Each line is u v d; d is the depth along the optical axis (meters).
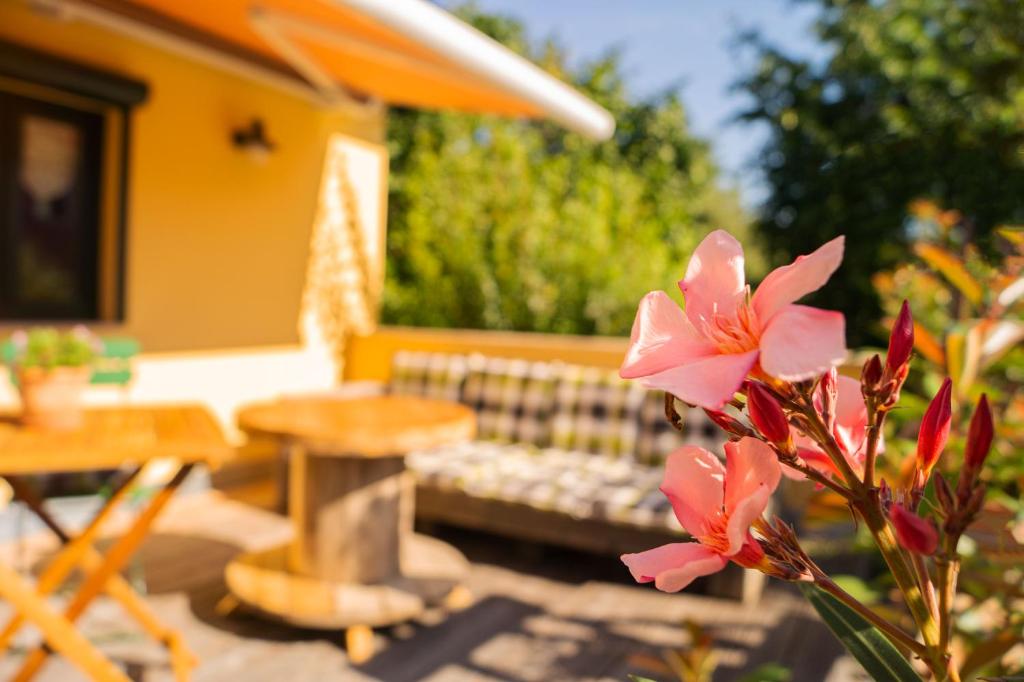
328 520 3.75
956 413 1.62
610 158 11.88
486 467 4.88
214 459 2.74
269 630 3.64
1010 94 8.38
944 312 2.51
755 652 3.54
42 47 4.55
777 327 0.45
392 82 5.76
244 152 6.01
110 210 5.18
